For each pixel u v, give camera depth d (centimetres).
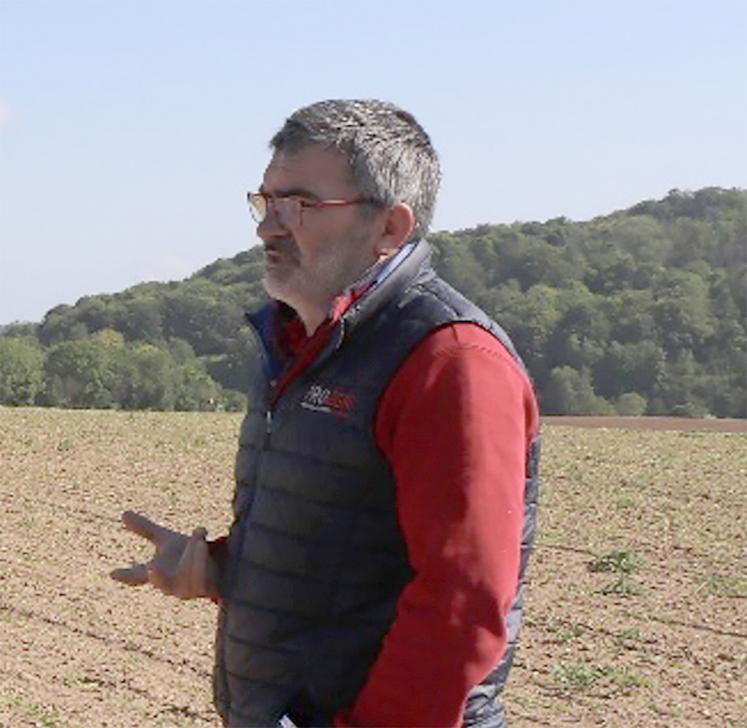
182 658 1430
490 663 375
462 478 381
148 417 3919
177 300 11125
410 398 394
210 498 2566
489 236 12031
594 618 1683
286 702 409
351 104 419
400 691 374
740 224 12812
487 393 389
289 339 439
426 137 425
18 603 1641
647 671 1447
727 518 2462
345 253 415
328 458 405
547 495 2689
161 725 1195
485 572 375
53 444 3148
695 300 10094
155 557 441
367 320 409
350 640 406
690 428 4378
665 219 13225
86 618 1584
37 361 8488
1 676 1322
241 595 420
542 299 10394
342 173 413
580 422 4712
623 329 9950
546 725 1247
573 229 12481
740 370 9725
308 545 408
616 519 2431
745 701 1344
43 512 2320
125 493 2567
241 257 12175
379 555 406
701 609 1745
